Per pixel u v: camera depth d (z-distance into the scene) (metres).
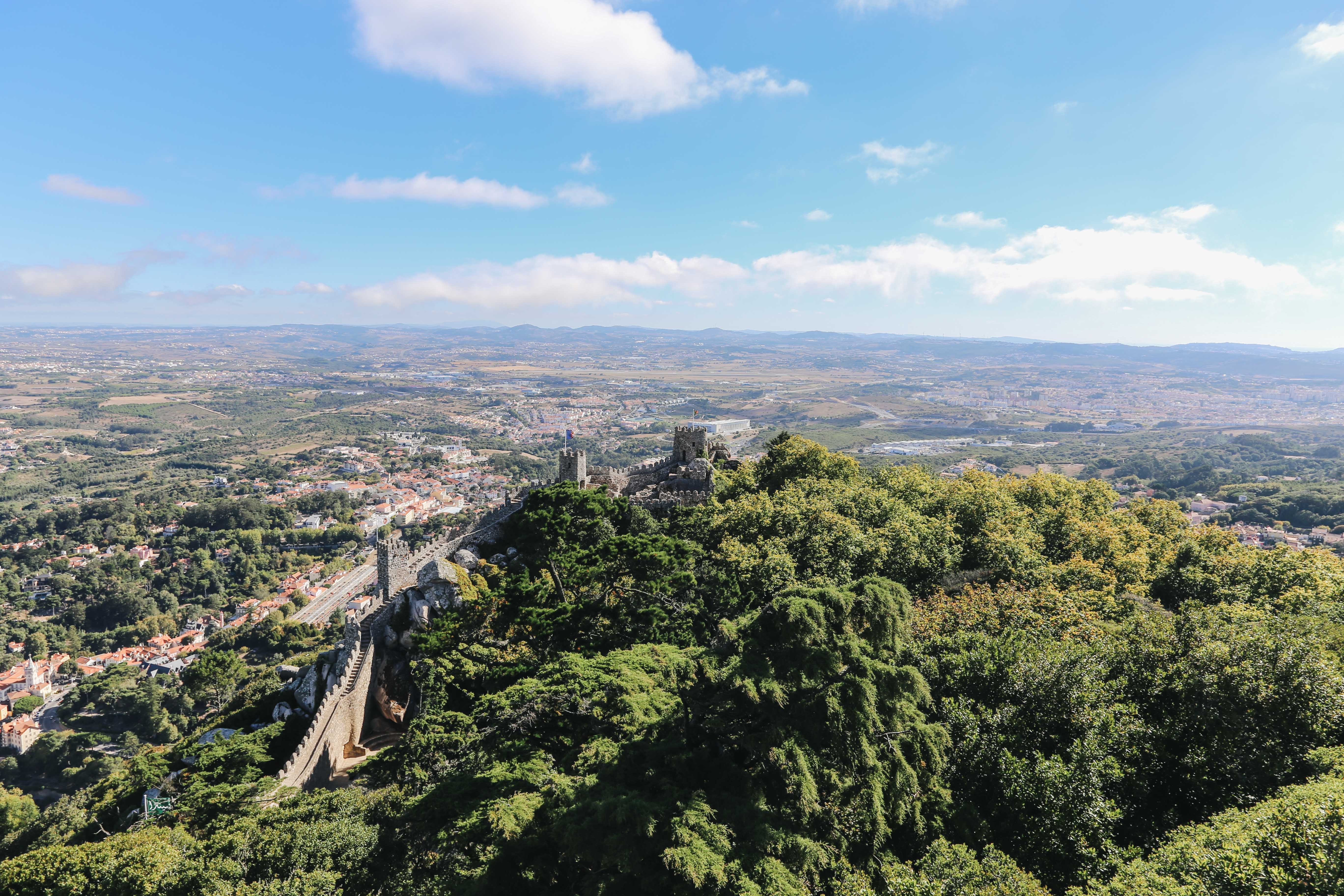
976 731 33.72
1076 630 42.75
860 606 30.81
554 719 36.81
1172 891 22.66
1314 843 22.55
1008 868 26.09
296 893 31.91
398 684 59.78
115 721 130.88
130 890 34.38
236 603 192.12
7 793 98.69
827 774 26.97
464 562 69.75
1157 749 33.41
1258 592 60.81
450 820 32.31
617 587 47.72
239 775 48.62
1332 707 31.58
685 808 25.17
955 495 79.38
